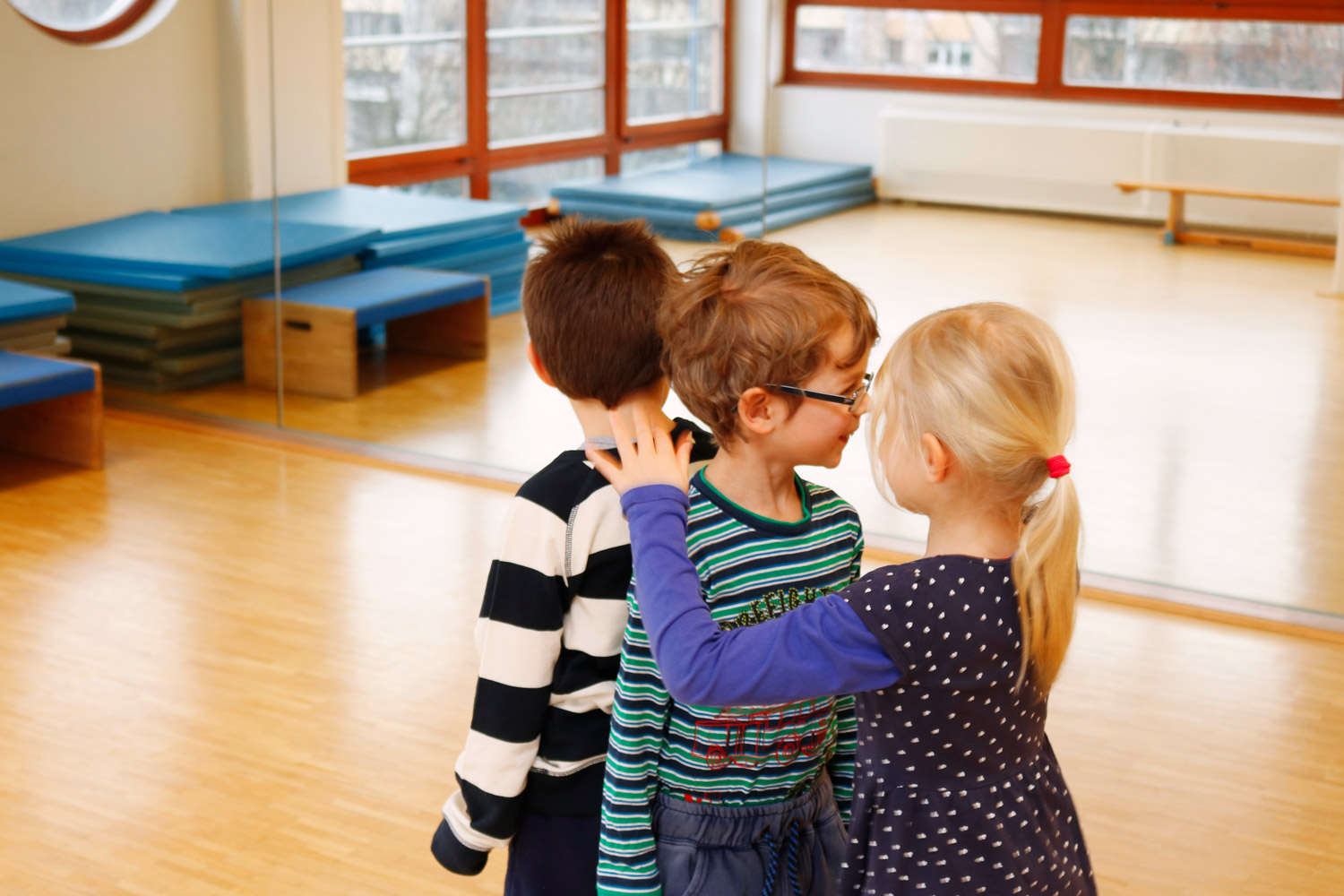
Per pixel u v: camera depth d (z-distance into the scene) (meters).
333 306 4.44
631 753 1.19
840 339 1.14
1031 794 1.15
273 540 3.65
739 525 1.18
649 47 3.73
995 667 1.10
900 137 3.48
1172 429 3.40
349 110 4.27
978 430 1.07
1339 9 2.95
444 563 3.52
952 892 1.11
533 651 1.23
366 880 2.16
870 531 3.82
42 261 4.76
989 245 3.46
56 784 2.41
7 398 3.83
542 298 1.30
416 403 4.41
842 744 1.31
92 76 4.62
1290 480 3.27
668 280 1.30
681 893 1.20
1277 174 3.10
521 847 1.33
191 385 4.77
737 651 1.06
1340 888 2.21
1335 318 3.10
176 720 2.66
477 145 4.09
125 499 3.94
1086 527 3.58
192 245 4.61
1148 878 2.23
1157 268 3.29
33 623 3.09
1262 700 2.88
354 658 2.96
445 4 4.00
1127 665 3.04
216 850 2.22
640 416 1.15
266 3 4.36
